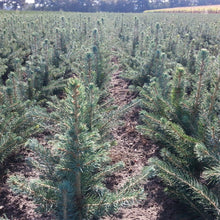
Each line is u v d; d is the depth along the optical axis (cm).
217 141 255
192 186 217
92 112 283
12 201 287
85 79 401
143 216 271
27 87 459
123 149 404
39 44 746
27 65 561
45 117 283
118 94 634
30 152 376
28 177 324
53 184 204
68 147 192
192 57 589
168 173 231
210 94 318
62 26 996
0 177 320
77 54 697
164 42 838
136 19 871
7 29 953
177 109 331
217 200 209
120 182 324
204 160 248
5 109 349
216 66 316
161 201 289
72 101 175
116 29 1234
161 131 316
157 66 530
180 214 265
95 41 691
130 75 601
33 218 264
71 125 190
